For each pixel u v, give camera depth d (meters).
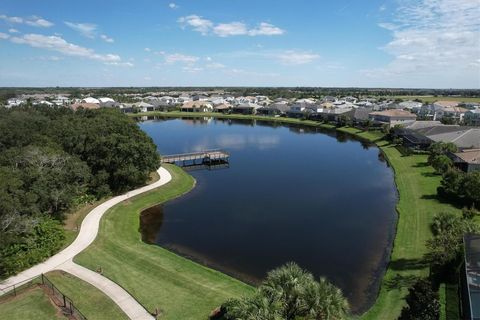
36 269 34.31
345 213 52.16
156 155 62.78
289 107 187.00
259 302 20.30
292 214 52.06
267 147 105.25
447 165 64.81
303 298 20.80
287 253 40.22
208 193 62.16
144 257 37.38
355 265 37.44
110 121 63.69
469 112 139.75
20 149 50.53
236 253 40.34
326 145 108.06
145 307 28.39
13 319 26.64
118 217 48.75
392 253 38.38
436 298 24.30
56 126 71.56
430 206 50.62
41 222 38.28
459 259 29.88
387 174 73.38
